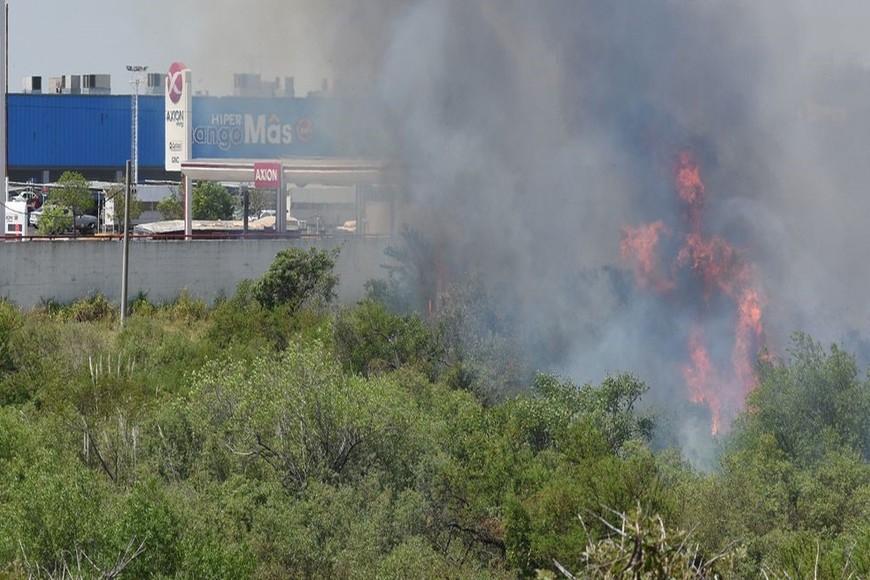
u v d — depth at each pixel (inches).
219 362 2081.7
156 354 2402.8
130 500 1275.8
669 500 1347.2
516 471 1508.4
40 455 1544.0
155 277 3021.7
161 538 1236.5
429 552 1339.8
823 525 1366.9
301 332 2481.5
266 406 1652.3
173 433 1705.2
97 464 1641.2
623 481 1368.1
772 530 1322.6
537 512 1387.8
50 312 2812.5
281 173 3627.0
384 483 1563.7
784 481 1455.5
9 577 1165.1
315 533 1402.6
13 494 1339.8
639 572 610.9
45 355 2338.8
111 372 2153.1
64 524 1247.5
